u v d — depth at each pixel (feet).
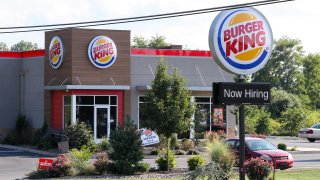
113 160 81.25
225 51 51.75
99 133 130.62
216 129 139.13
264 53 53.21
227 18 51.88
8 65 144.25
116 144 81.05
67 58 129.70
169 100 85.35
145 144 113.50
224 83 49.57
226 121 139.95
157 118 84.94
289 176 75.00
